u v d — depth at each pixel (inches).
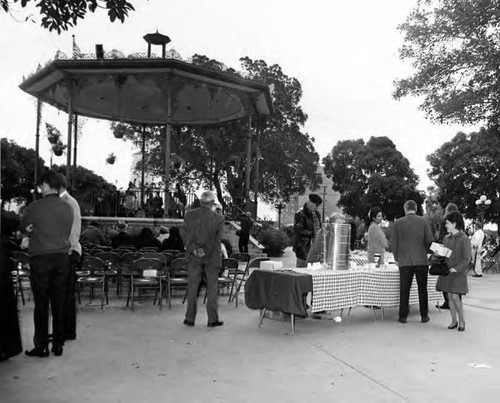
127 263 330.0
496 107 661.3
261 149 1221.7
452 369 196.7
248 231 734.5
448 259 268.5
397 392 168.9
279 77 1301.7
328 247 286.7
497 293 436.8
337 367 196.4
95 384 169.9
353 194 2129.7
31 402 151.9
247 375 183.8
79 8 223.0
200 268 268.5
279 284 254.5
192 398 158.7
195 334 247.8
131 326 261.6
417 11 718.5
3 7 218.7
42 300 198.2
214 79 653.3
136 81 704.4
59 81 665.6
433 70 704.4
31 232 197.9
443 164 1700.3
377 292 287.6
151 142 1196.5
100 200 785.6
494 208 1578.5
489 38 669.3
